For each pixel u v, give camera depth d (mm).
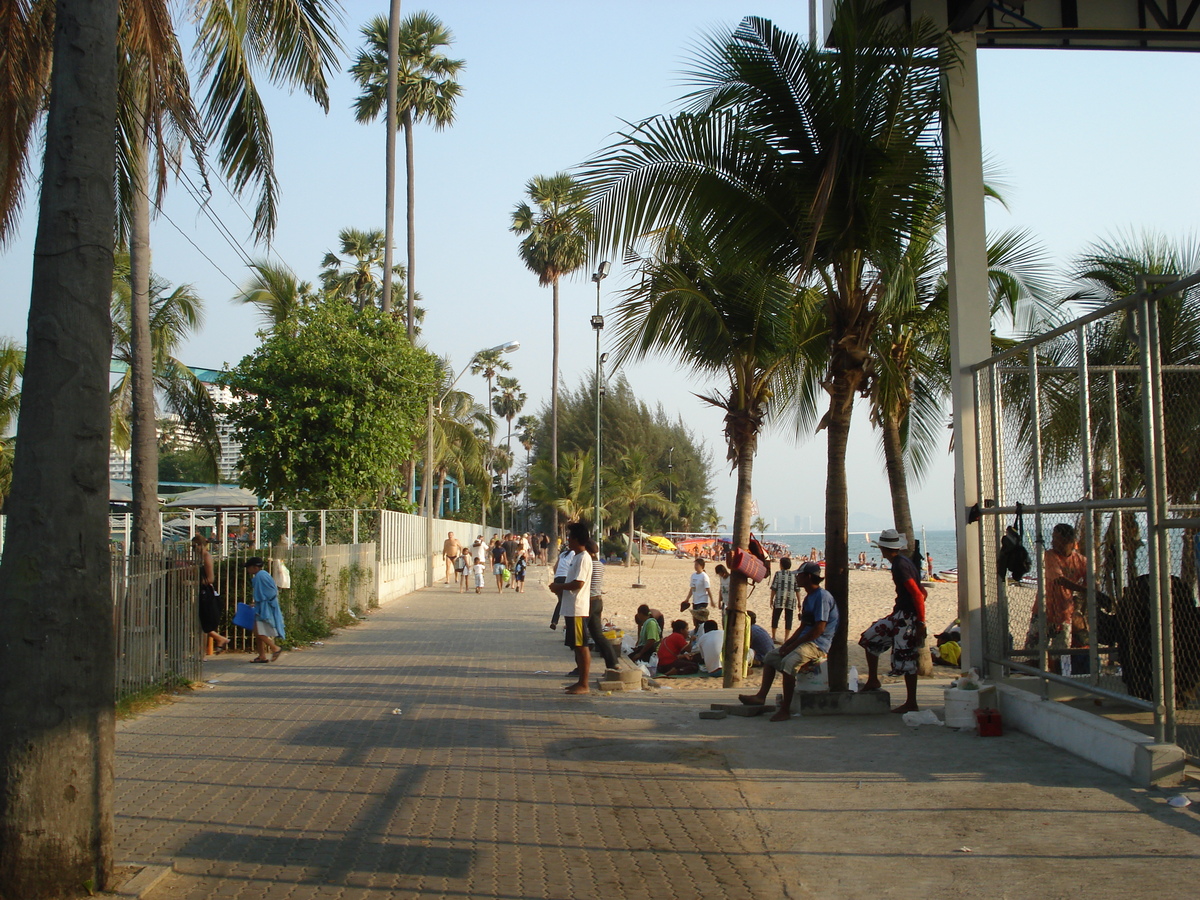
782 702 9000
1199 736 6133
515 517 111812
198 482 33062
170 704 10336
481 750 7879
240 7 10984
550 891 4711
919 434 17016
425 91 35406
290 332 24688
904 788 6344
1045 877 4676
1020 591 8977
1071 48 10367
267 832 5668
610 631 15211
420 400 26203
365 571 24688
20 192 9078
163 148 10797
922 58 8477
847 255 9188
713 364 12562
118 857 5199
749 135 8844
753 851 5262
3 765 4352
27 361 4625
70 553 4520
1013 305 14484
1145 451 6289
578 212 9352
